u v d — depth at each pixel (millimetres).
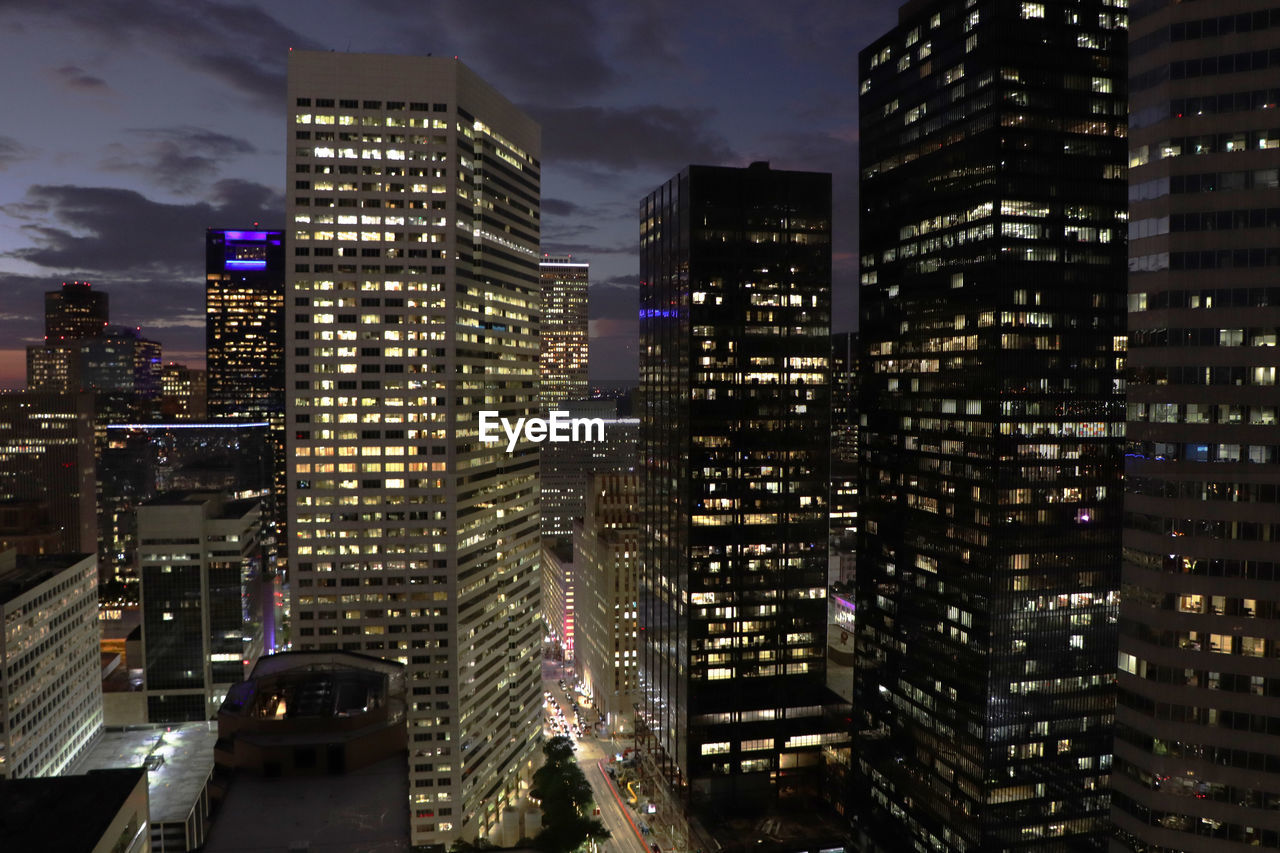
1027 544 154000
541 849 161875
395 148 199375
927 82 172000
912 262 177875
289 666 103938
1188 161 91188
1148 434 93625
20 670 186750
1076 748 157875
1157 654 91438
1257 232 88188
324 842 70188
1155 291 93312
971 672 157500
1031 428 153875
